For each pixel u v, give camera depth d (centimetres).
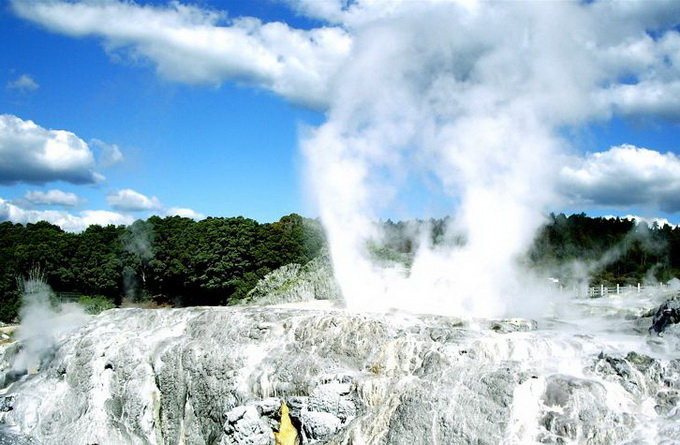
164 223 8388
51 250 7488
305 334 2458
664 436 1532
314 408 2005
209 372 2527
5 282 7044
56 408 2727
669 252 6394
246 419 2047
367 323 2367
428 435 1698
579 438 1586
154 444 2606
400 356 2205
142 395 2661
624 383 1789
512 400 1672
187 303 7394
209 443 2444
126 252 7594
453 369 1830
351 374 2158
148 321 2962
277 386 2327
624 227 6731
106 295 7519
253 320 2623
